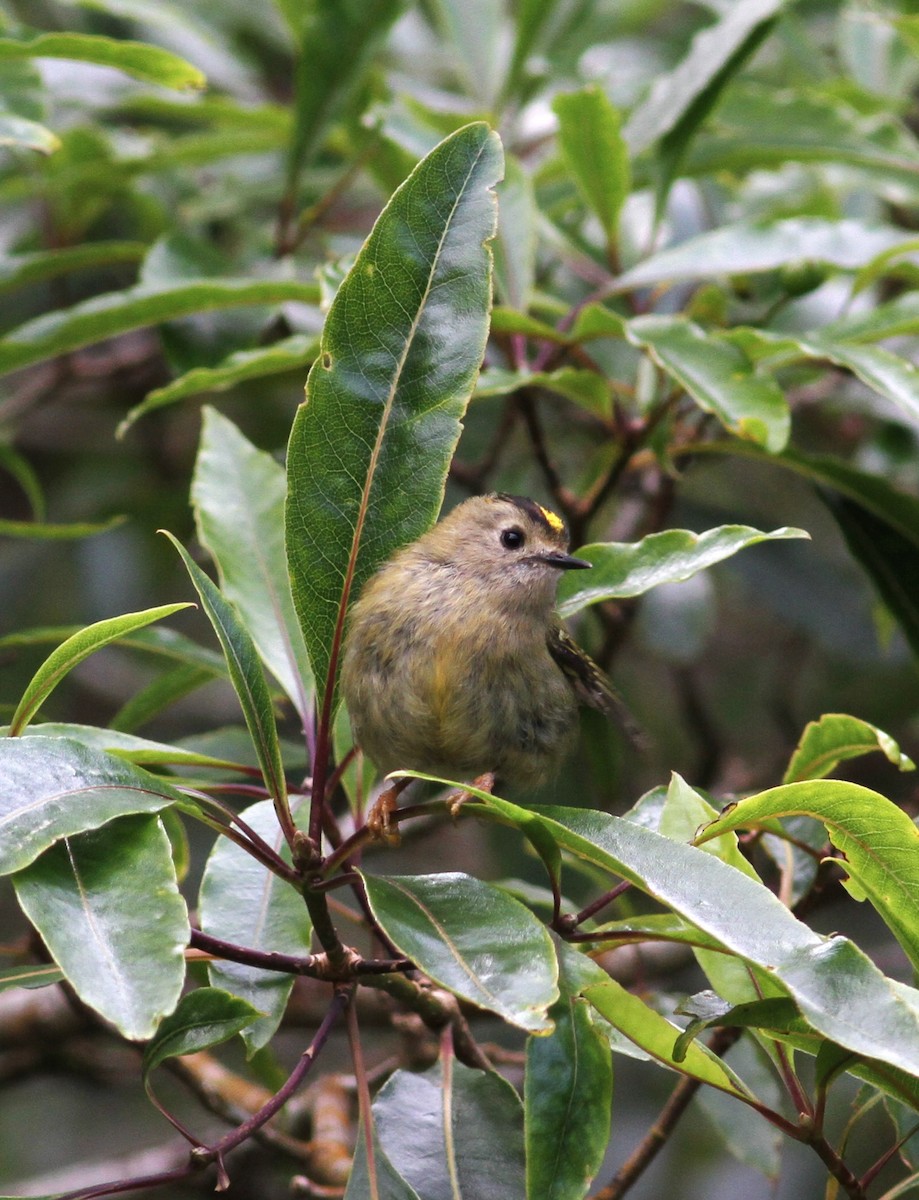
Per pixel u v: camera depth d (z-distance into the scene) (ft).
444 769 26.18
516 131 40.91
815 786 17.06
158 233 41.01
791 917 15.69
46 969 19.75
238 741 28.91
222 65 45.11
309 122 34.27
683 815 19.49
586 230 39.55
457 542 26.32
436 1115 19.77
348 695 25.08
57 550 49.19
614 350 36.96
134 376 45.73
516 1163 19.22
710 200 39.37
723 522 40.04
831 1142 39.14
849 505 31.19
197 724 48.37
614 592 21.08
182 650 26.71
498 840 36.91
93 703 47.78
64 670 18.01
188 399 44.50
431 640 25.05
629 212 38.52
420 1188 18.85
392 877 17.38
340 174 40.19
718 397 25.76
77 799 16.31
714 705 48.37
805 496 48.73
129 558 45.88
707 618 37.91
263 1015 17.53
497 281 30.60
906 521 30.22
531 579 25.98
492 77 38.65
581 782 40.06
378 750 25.36
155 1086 45.73
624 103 41.09
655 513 34.60
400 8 33.58
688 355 26.53
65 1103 45.50
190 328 32.96
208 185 45.01
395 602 25.26
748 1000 19.01
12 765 16.46
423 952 15.94
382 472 18.57
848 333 28.94
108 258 34.65
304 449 18.40
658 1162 40.37
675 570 20.86
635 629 42.06
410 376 18.53
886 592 30.73
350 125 37.60
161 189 41.06
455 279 18.51
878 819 17.08
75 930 15.38
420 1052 29.48
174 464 47.73
